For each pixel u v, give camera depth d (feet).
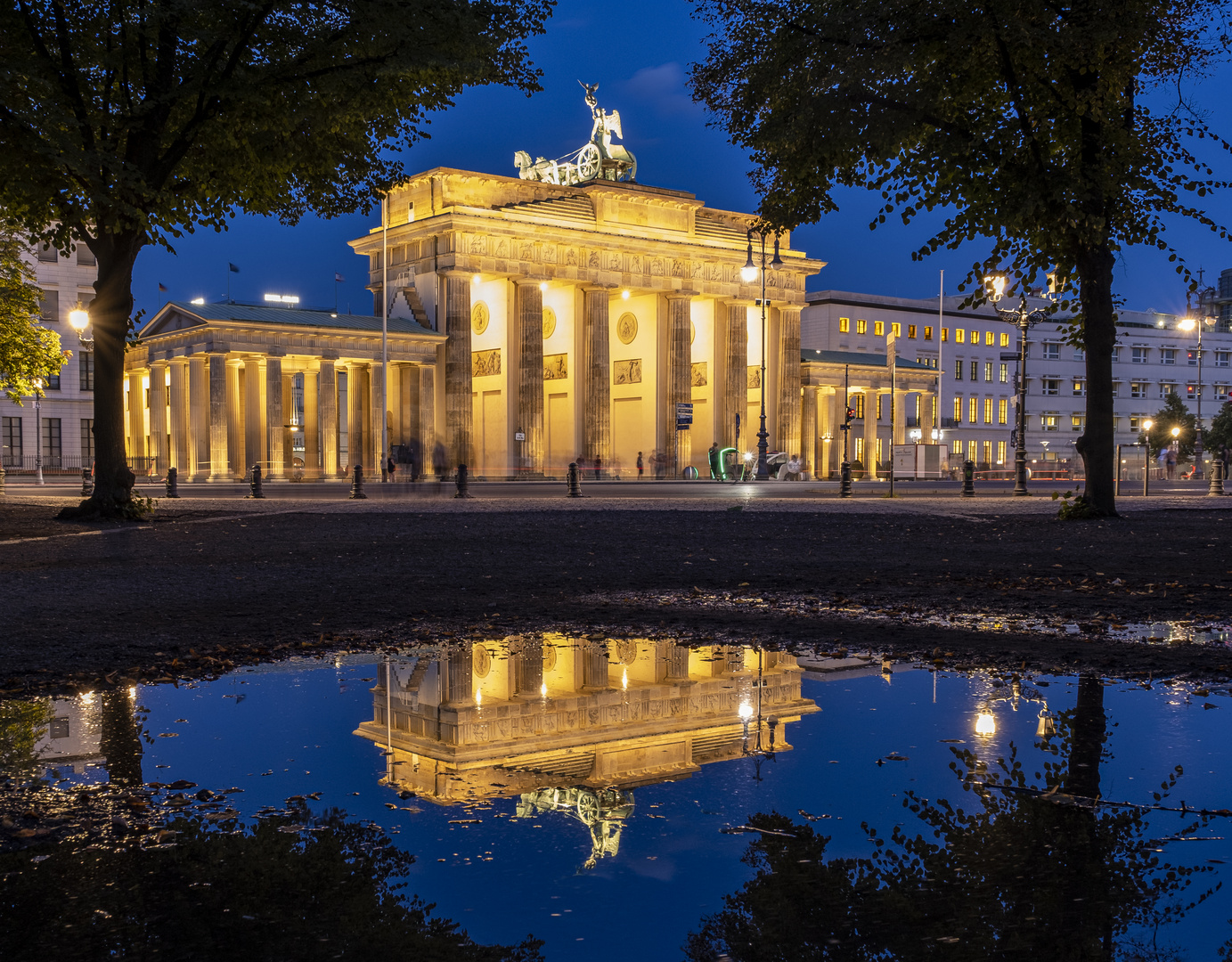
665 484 188.14
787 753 14.92
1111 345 71.97
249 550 51.62
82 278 245.04
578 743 15.66
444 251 224.12
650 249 244.01
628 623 28.78
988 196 69.31
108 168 58.75
